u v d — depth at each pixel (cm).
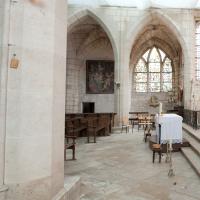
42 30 323
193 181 544
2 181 302
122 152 843
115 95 1552
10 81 304
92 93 2106
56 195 351
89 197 445
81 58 2106
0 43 301
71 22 1576
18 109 307
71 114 1198
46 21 327
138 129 1473
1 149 300
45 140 328
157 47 2178
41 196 325
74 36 2014
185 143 875
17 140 306
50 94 332
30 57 313
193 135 981
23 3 306
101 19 1555
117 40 1556
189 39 1576
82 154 809
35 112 319
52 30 333
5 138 304
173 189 492
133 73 2192
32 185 317
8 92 303
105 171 617
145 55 2184
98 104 2100
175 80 2111
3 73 301
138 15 1554
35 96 318
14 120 305
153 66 2186
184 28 1574
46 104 329
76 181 429
